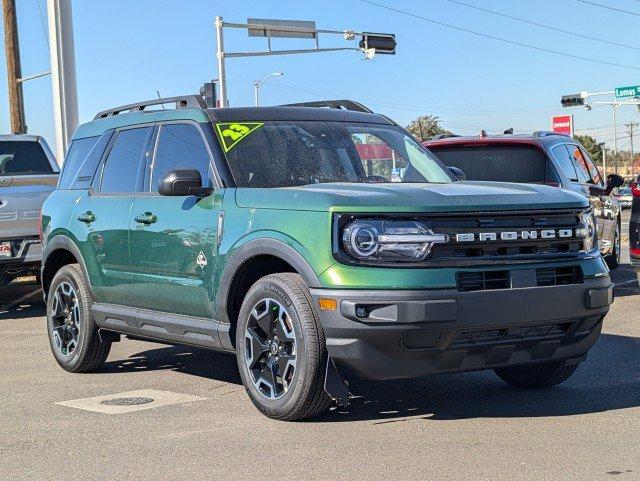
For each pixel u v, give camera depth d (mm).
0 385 7582
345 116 7414
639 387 6750
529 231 5785
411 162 7234
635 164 113000
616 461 4895
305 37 33219
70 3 20875
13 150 13945
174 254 6766
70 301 8070
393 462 5000
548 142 11406
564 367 6531
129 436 5746
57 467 5152
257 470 4945
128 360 8594
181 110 7191
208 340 6570
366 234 5504
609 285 6156
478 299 5512
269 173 6605
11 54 26062
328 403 5805
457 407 6277
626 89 52156
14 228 12086
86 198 7926
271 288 5879
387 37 33562
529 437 5438
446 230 5570
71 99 20938
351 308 5438
